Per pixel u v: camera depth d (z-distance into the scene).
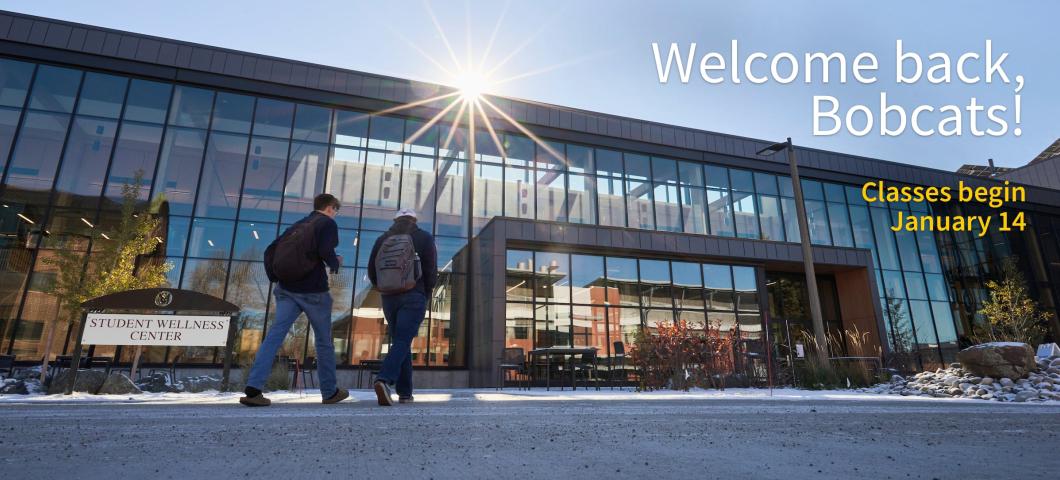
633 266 17.53
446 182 17.31
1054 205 27.14
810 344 15.13
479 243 16.39
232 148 15.64
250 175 15.56
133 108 15.13
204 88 15.86
